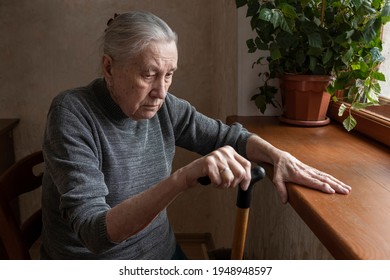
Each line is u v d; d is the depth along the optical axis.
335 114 1.57
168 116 1.28
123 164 1.13
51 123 1.03
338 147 1.26
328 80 1.42
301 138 1.37
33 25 2.21
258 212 1.69
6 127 2.12
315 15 1.42
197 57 2.31
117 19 1.00
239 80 1.70
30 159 1.32
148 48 0.96
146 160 1.21
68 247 1.14
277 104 1.71
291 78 1.44
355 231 0.72
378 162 1.12
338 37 1.33
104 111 1.09
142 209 0.85
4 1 2.17
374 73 1.33
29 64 2.26
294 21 1.35
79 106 1.06
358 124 1.41
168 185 0.85
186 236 2.56
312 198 0.89
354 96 1.41
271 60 1.53
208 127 1.35
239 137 1.30
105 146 1.08
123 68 0.99
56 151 0.99
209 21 2.27
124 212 0.85
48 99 2.30
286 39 1.35
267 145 1.18
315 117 1.50
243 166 0.88
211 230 2.54
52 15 2.21
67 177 0.94
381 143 1.30
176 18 2.26
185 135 1.34
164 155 1.27
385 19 1.28
